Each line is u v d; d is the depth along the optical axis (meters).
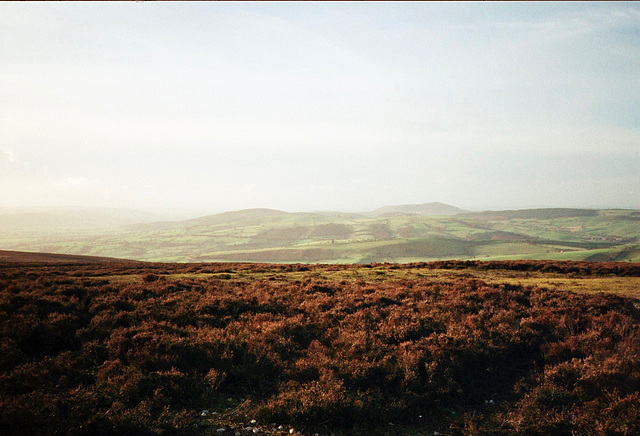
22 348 11.05
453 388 10.85
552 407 10.05
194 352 11.62
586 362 11.82
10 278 20.44
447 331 14.43
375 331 14.71
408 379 10.88
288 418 9.08
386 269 44.78
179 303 16.47
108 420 7.98
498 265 47.66
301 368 11.28
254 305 17.61
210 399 9.83
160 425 8.29
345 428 9.05
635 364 11.49
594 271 40.84
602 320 16.09
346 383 10.70
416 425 9.34
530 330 14.79
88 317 13.95
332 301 18.88
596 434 8.74
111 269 40.59
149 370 10.62
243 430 8.60
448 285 24.30
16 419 7.61
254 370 11.21
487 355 12.55
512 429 9.17
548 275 39.41
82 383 9.79
